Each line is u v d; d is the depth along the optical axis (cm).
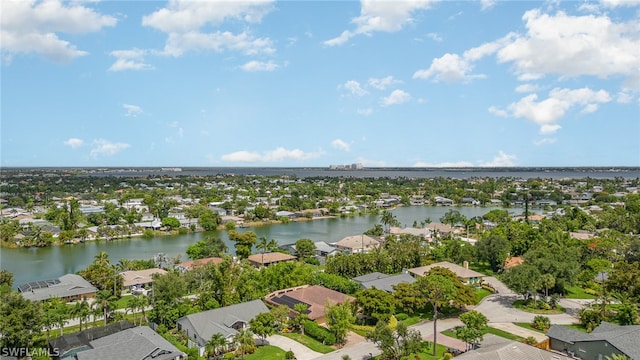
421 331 8419
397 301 9175
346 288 10531
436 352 7419
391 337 7069
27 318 7319
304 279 11069
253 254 15425
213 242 15738
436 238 18150
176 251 16725
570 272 10112
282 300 9731
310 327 8256
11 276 11169
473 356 6425
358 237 17838
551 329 7769
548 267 10106
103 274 11225
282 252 15862
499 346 6731
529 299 10369
